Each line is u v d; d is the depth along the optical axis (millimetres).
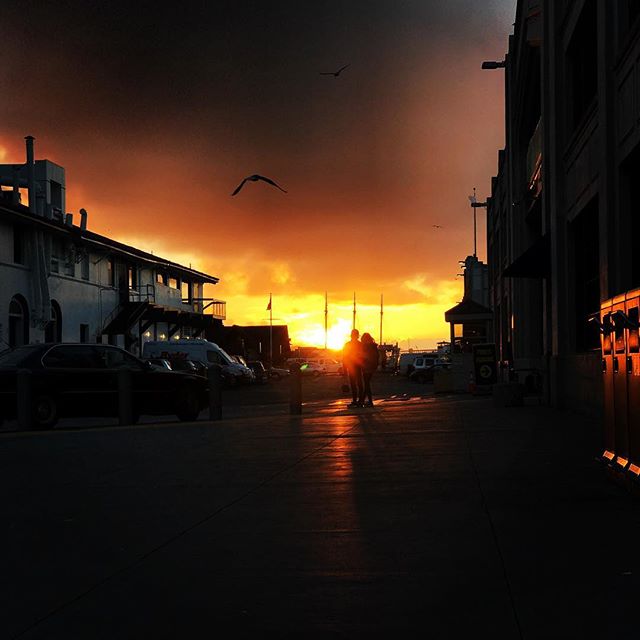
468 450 10688
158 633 3973
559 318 18766
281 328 109312
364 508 6938
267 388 51469
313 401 32594
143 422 20281
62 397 17531
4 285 38500
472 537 5762
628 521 6125
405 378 70562
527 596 4379
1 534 6270
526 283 29344
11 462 10672
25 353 17719
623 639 3715
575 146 17141
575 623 3941
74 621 4172
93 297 48812
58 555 5570
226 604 4391
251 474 9078
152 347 51438
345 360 22188
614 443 7793
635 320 6801
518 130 29656
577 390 17094
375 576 4852
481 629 3906
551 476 8328
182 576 4969
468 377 33688
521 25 25109
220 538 5961
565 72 18516
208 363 51094
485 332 46219
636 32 11797
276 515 6754
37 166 46875
